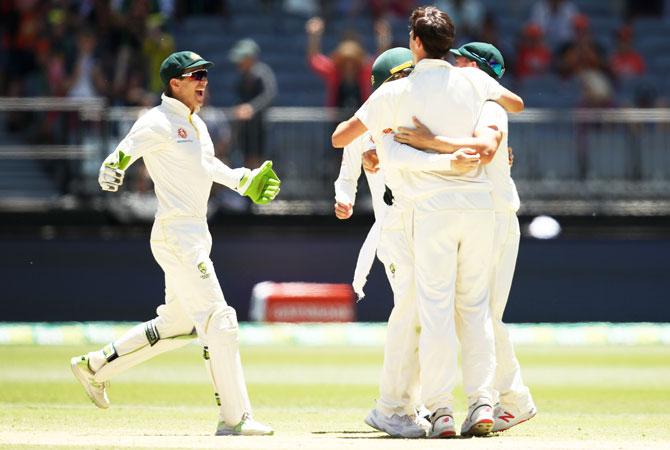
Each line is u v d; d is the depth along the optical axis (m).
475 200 25.62
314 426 29.33
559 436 26.53
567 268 66.31
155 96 69.81
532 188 66.44
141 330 28.66
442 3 81.94
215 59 82.75
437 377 25.56
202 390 38.66
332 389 39.72
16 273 65.12
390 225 26.58
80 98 66.56
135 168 66.31
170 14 79.94
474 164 25.12
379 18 84.94
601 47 82.94
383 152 26.14
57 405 33.84
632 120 66.50
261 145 65.62
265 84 66.00
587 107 77.62
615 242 66.44
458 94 25.75
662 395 38.34
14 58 76.44
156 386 39.84
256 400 36.44
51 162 65.56
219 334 26.62
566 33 84.50
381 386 27.11
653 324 66.56
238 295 65.94
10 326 63.47
